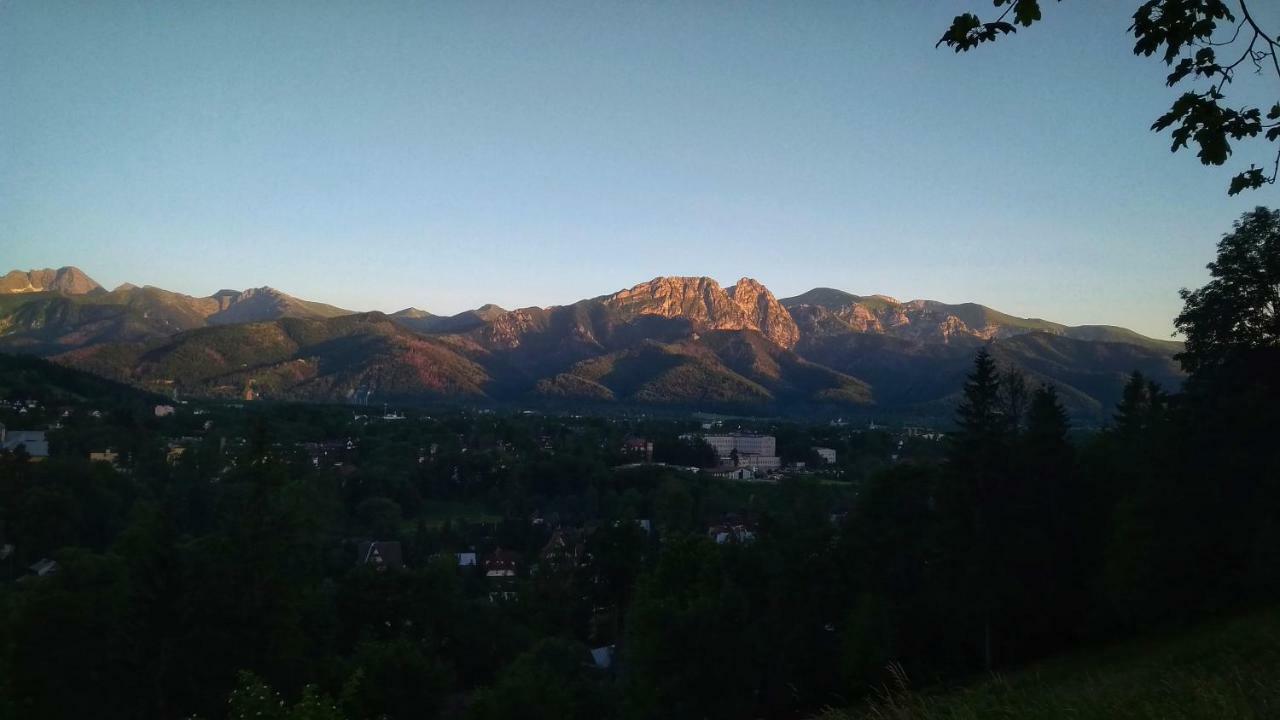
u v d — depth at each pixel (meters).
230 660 22.42
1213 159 6.32
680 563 35.25
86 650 22.05
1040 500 31.70
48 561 52.78
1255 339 25.45
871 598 30.38
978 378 32.44
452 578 43.75
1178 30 6.03
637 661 29.00
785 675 30.70
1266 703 7.42
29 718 21.33
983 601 30.12
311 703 14.43
